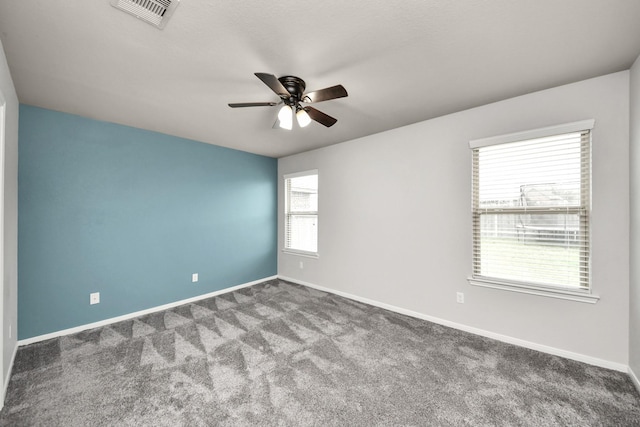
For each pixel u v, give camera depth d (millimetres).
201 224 3955
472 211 2744
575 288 2209
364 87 2270
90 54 1797
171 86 2242
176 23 1504
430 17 1471
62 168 2789
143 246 3367
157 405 1746
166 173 3576
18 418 1641
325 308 3498
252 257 4660
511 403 1762
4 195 1862
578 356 2209
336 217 4066
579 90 2191
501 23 1520
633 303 1947
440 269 2984
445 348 2451
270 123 3145
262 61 1885
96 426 1584
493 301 2633
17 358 2303
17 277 2508
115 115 2883
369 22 1507
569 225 2268
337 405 1749
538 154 2400
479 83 2217
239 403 1767
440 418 1642
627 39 1661
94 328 2938
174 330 2861
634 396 1803
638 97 1864
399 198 3328
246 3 1364
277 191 5094
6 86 1875
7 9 1379
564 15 1457
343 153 3963
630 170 1992
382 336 2699
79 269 2893
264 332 2801
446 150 2926
